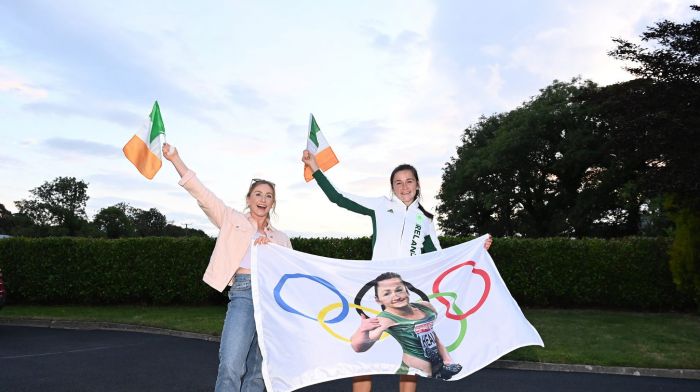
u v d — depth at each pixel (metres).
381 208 4.79
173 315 12.75
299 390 6.36
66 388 6.30
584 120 35.19
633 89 16.55
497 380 7.02
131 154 4.38
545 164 38.16
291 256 4.52
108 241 14.61
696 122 12.84
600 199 33.91
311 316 4.27
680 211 12.22
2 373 7.10
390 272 4.60
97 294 14.54
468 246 4.91
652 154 13.93
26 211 99.12
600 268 13.57
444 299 4.54
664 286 13.20
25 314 12.86
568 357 8.03
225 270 4.23
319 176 4.73
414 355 4.25
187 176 4.27
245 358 4.09
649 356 8.12
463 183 42.16
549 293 13.78
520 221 43.91
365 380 4.45
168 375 7.07
